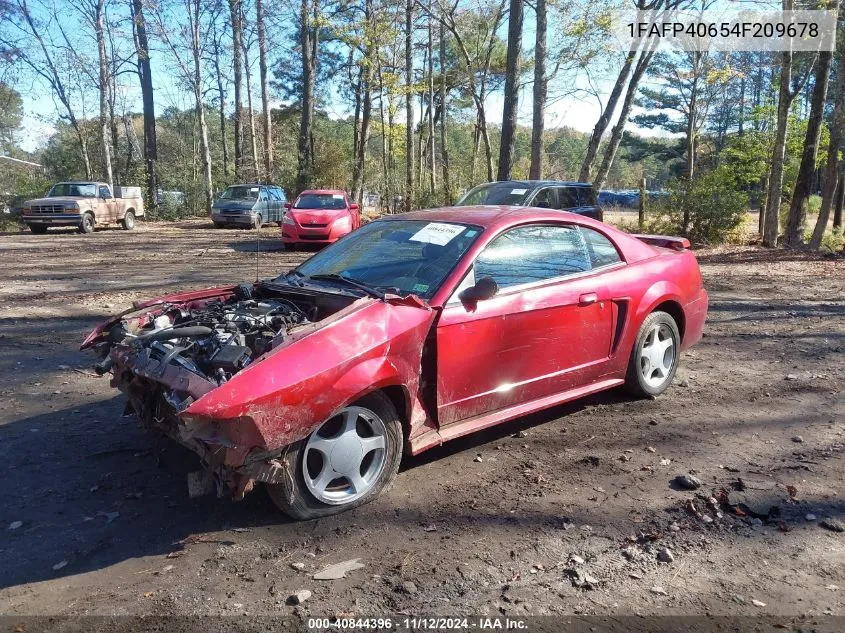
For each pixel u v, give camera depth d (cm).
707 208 1756
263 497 388
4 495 390
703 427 492
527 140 5316
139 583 305
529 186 1180
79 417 514
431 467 426
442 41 3056
